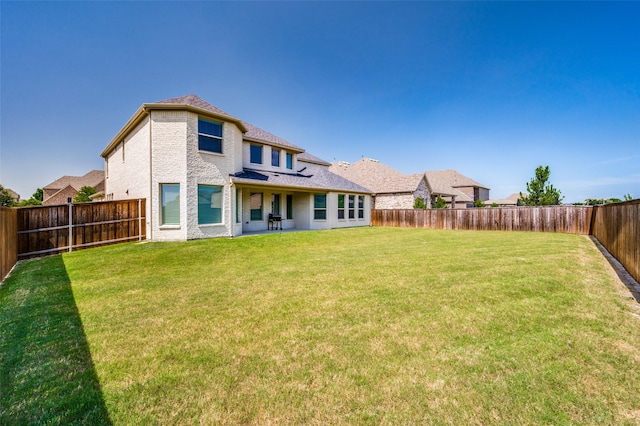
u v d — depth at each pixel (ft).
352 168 111.14
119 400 8.14
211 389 8.59
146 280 21.20
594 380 8.87
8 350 11.08
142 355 10.60
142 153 42.78
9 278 22.52
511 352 10.53
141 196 43.09
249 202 55.93
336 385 8.71
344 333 12.21
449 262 26.40
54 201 138.72
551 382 8.77
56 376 9.34
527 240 44.29
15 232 28.07
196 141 41.78
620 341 11.36
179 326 13.12
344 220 71.31
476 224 68.39
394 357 10.28
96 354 10.70
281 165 62.85
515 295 16.97
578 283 19.39
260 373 9.39
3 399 8.24
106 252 32.09
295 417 7.44
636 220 20.61
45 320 13.98
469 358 10.16
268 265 25.95
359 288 18.57
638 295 17.04
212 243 37.99
